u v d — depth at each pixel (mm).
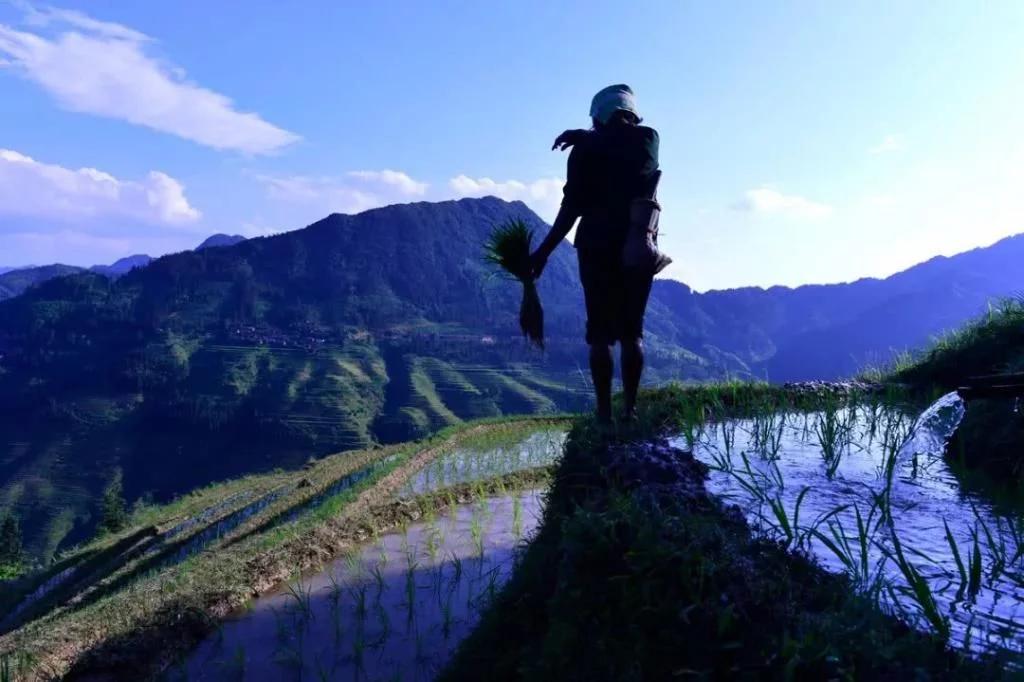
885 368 11086
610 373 6070
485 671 4320
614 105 5730
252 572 6926
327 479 13406
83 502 182375
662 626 2922
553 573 4547
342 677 4984
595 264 5812
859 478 4719
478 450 13805
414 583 6648
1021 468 4508
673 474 4617
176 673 5227
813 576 3137
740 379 9812
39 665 5855
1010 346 9047
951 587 2930
